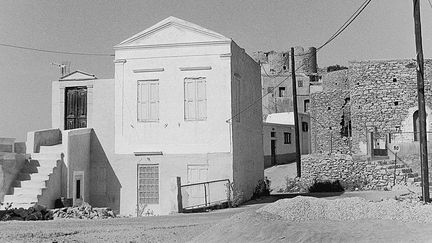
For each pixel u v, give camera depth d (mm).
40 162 21812
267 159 46312
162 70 24219
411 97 36812
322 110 46438
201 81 23891
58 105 25609
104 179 24422
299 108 65375
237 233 12242
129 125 24344
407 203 14703
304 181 32656
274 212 13758
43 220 17828
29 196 20109
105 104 24875
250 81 28359
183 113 23859
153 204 23797
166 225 15820
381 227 12031
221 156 23328
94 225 16016
